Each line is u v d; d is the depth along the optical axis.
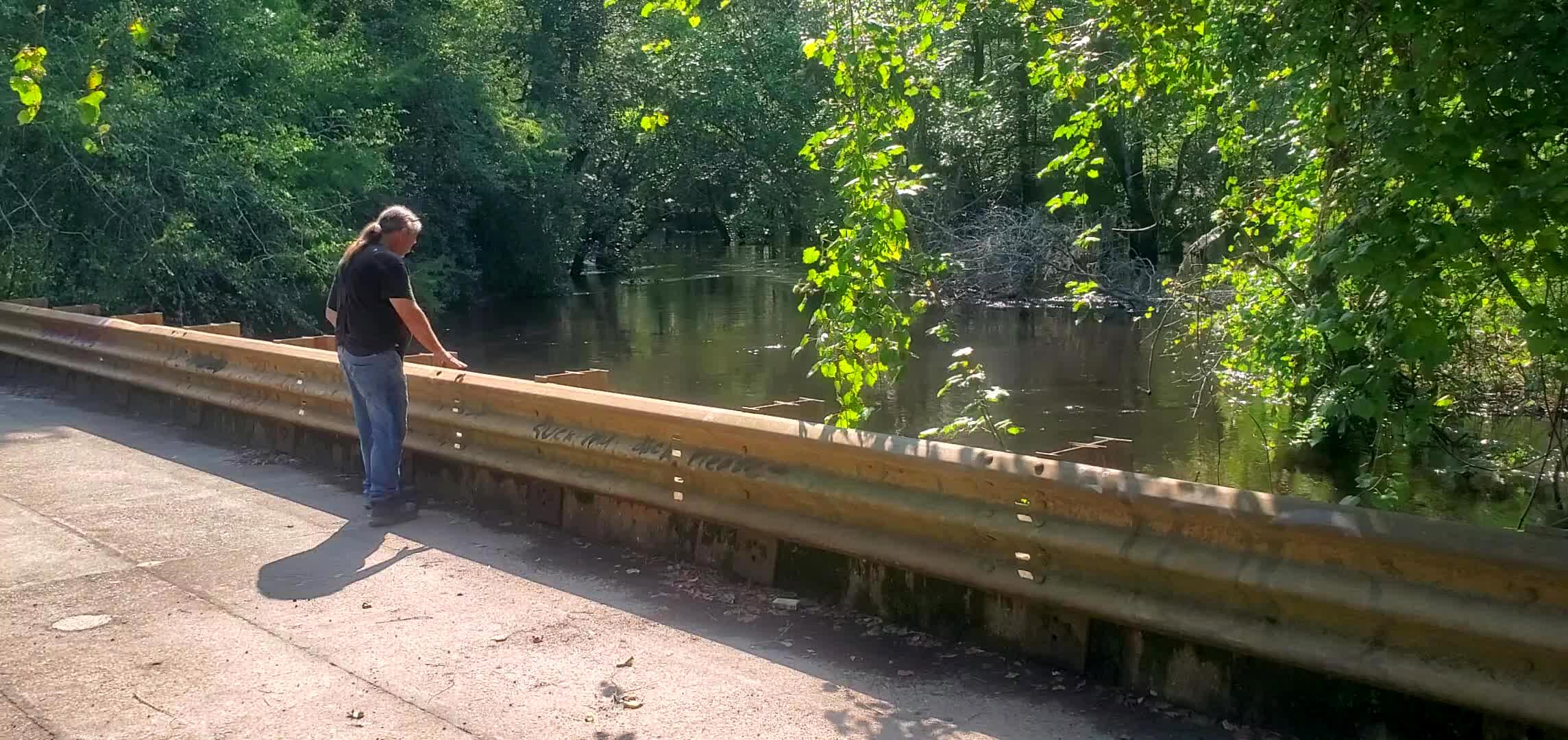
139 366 10.30
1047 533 4.46
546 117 36.50
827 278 6.66
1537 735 3.49
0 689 4.47
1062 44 7.90
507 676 4.57
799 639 4.95
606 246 43.69
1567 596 3.34
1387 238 4.73
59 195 17.56
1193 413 14.77
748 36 39.66
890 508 4.93
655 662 4.71
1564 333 4.66
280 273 20.19
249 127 20.89
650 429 5.98
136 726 4.15
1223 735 4.04
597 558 6.11
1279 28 5.81
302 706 4.32
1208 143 24.27
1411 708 3.77
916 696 4.37
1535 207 4.49
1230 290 11.99
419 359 8.77
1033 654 4.68
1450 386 9.03
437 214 31.30
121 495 7.48
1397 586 3.66
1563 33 4.45
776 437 5.34
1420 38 4.80
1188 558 4.09
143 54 19.00
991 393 6.93
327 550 6.29
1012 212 31.09
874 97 6.98
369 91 26.47
